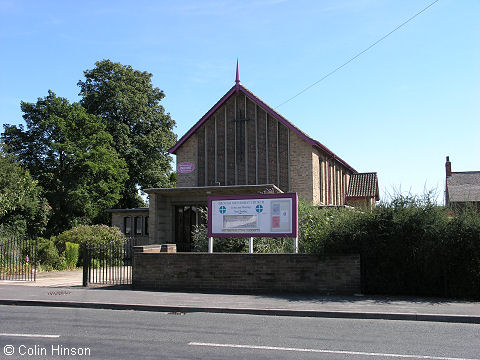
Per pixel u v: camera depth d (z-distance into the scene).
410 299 11.66
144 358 6.41
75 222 38.50
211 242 14.70
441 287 12.12
